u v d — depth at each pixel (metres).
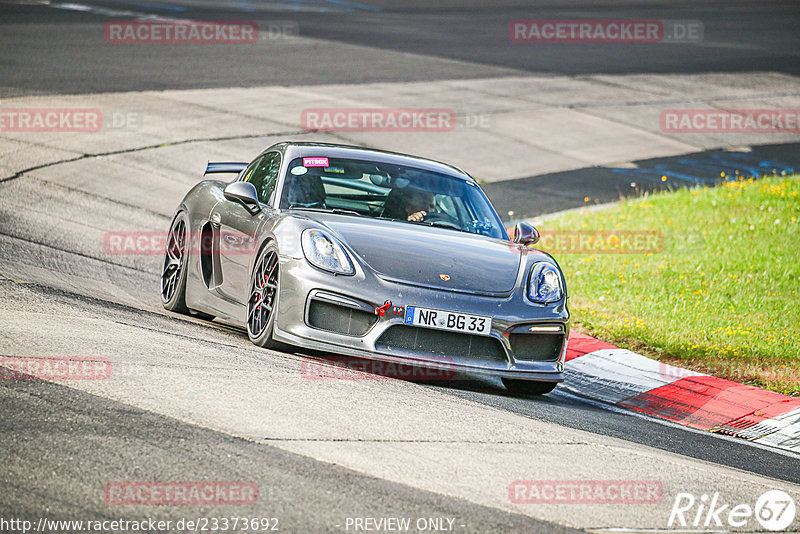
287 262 22.55
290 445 15.50
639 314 33.72
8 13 94.19
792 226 47.66
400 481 14.66
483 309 22.52
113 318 23.69
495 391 24.12
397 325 22.08
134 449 14.47
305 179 26.30
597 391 27.14
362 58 88.31
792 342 31.61
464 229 26.41
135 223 41.09
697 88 90.12
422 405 19.47
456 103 74.81
